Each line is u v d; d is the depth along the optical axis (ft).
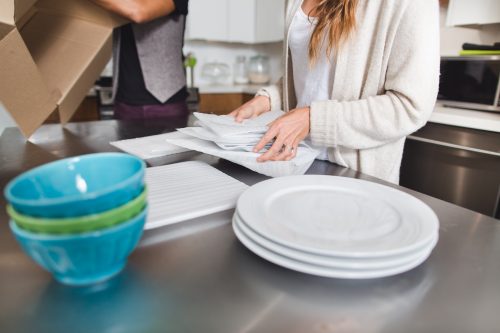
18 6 2.28
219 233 1.33
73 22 2.98
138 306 0.92
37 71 2.55
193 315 0.89
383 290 1.01
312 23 2.66
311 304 0.94
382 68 2.32
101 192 0.84
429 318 0.90
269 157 1.93
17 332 0.82
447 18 5.10
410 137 4.64
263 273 1.08
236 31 9.29
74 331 0.82
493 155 3.87
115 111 4.49
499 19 4.55
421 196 1.83
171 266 1.11
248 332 0.84
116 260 0.98
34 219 0.81
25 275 1.04
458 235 1.37
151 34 3.88
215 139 2.04
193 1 8.52
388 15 2.19
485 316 0.91
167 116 4.15
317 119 2.12
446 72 4.64
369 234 1.15
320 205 1.39
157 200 1.53
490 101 4.24
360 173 2.29
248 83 10.27
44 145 2.71
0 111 3.53
